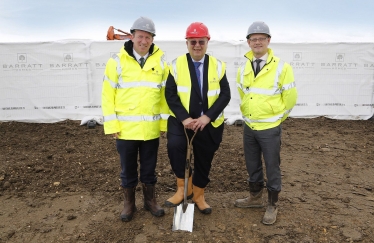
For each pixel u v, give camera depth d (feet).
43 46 25.58
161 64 11.70
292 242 11.22
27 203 13.69
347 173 16.89
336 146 21.07
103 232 11.69
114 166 17.30
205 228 11.93
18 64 25.59
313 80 27.43
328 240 11.34
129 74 11.33
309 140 22.26
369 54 27.12
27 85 25.89
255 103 11.81
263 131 11.90
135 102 11.39
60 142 21.45
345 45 26.96
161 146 20.56
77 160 18.11
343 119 27.94
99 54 26.05
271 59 11.62
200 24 11.00
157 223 12.20
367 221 12.48
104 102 11.46
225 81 11.72
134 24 10.96
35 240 11.29
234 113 27.43
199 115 11.47
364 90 27.68
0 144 20.84
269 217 12.17
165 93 11.57
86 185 15.24
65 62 25.94
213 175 16.31
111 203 13.70
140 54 11.43
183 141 11.65
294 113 27.84
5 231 11.78
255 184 13.03
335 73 27.37
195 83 11.32
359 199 14.17
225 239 11.34
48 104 26.25
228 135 23.26
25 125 25.53
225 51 26.58
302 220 12.49
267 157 11.98
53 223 12.29
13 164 17.30
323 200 14.06
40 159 18.12
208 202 13.78
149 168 12.28
